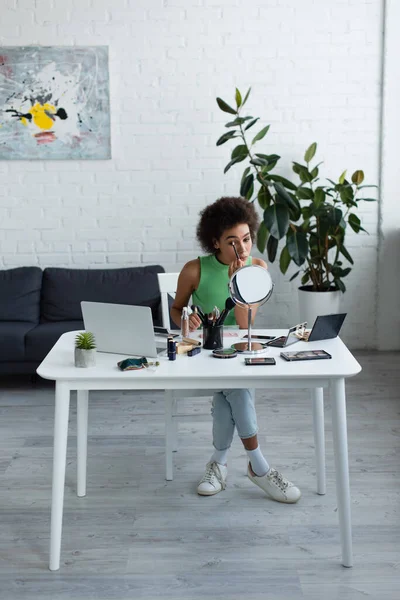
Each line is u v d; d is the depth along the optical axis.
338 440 2.22
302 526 2.55
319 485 2.81
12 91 4.82
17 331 4.30
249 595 2.12
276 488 2.74
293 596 2.12
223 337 2.68
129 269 4.82
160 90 4.89
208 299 2.84
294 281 5.11
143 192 4.99
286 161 4.98
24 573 2.26
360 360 4.89
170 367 2.26
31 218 5.00
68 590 2.16
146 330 2.33
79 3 4.77
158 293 4.71
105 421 3.75
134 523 2.59
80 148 4.90
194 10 4.82
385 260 5.08
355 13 4.84
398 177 4.98
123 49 4.83
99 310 2.40
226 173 4.98
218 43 4.86
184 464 3.14
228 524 2.57
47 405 4.03
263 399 4.09
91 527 2.56
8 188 4.96
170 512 2.68
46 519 2.63
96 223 5.02
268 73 4.89
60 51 4.79
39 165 4.94
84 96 4.84
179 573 2.25
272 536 2.48
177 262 5.07
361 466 3.09
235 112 4.44
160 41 4.83
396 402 3.98
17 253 5.04
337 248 4.73
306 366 2.25
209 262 2.85
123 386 2.21
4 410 3.95
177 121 4.92
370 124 4.95
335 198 4.84
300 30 4.86
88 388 2.21
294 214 4.60
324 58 4.88
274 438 3.45
